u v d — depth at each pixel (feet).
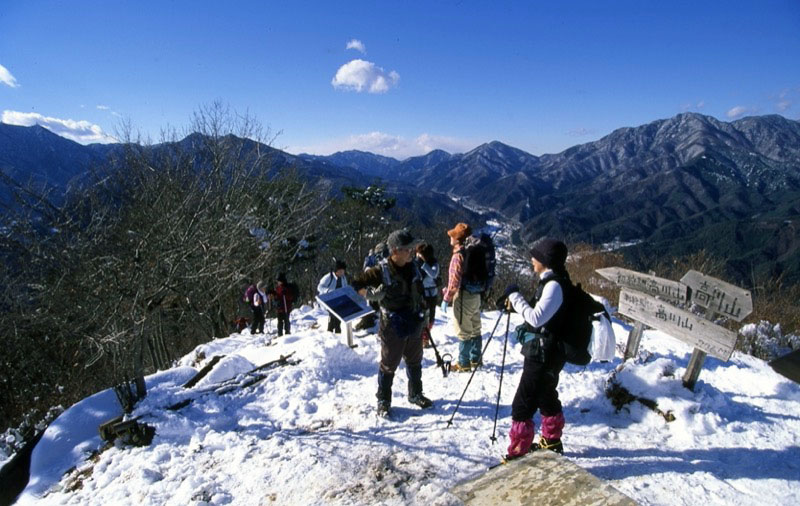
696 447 10.94
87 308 19.44
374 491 9.98
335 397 14.84
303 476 10.75
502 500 6.32
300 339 21.29
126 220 31.12
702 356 12.24
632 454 10.83
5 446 24.56
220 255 25.03
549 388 10.01
